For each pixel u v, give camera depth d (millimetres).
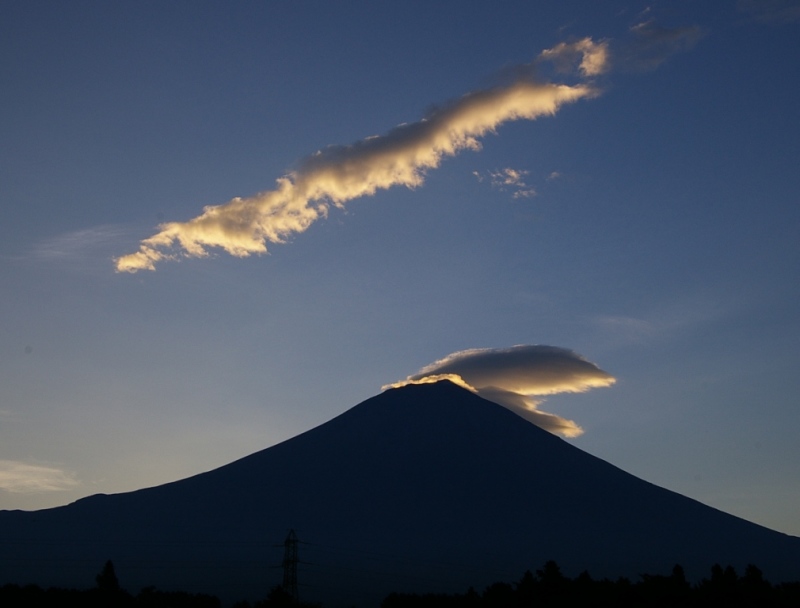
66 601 75750
